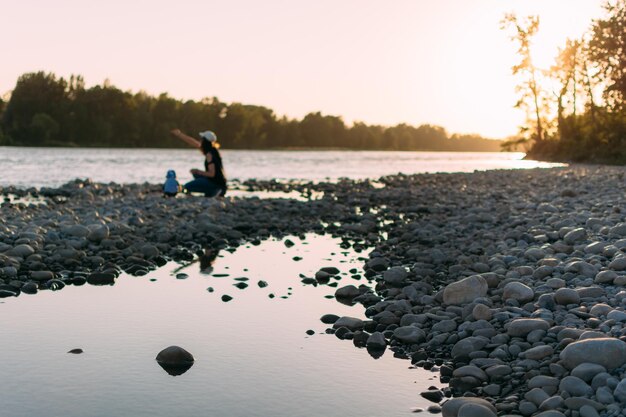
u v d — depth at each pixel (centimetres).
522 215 1273
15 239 974
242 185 2500
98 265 881
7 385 467
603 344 459
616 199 1394
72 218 1225
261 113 15375
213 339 585
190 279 826
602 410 402
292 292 767
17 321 621
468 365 501
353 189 2311
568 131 5428
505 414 423
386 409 442
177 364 520
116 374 495
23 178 2773
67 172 3344
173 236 1102
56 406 433
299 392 470
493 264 838
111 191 1981
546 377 455
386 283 802
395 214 1477
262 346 570
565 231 969
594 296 632
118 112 12269
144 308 680
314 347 570
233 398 456
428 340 586
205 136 1714
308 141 16488
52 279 785
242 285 790
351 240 1168
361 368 521
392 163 6216
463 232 1147
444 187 2305
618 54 4572
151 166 4256
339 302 725
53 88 11719
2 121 11200
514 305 640
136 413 426
